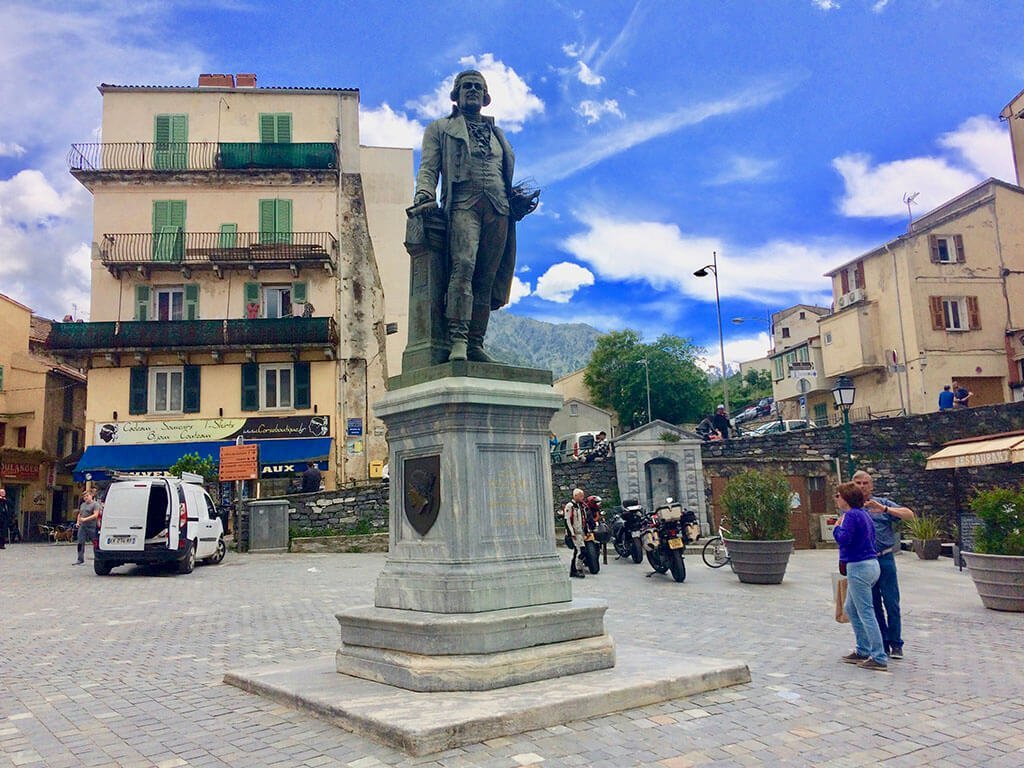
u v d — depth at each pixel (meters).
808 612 9.80
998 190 35.53
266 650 7.27
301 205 31.53
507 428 5.43
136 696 5.45
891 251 35.59
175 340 29.75
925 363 33.62
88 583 13.88
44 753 4.17
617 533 17.53
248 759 3.91
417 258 6.06
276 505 21.36
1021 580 9.80
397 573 5.31
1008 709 4.96
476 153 6.04
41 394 34.12
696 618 9.27
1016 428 24.75
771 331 59.38
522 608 5.05
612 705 4.59
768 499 13.55
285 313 31.27
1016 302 34.62
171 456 29.30
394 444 5.69
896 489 24.28
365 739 4.11
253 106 32.09
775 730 4.39
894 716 4.75
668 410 56.81
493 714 4.11
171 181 30.91
